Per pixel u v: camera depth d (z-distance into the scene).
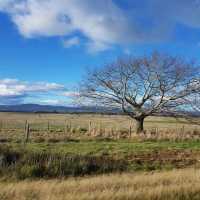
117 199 8.16
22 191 8.95
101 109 36.00
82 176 13.97
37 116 103.81
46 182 10.95
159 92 34.56
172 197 8.34
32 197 8.41
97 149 21.78
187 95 34.44
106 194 8.36
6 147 15.71
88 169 14.94
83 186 9.80
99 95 35.53
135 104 35.38
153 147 23.88
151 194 8.44
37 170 13.56
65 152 19.30
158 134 29.88
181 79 34.06
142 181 10.61
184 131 33.75
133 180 10.84
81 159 15.59
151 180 10.75
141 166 16.91
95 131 30.20
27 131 26.36
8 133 31.67
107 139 27.58
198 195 8.65
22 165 13.87
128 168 16.25
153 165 17.30
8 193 8.73
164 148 23.59
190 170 13.61
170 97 34.56
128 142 26.56
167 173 12.50
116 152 20.83
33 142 24.75
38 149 20.23
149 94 34.91
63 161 14.62
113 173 14.40
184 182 10.29
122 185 9.98
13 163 14.15
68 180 11.92
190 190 8.89
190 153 21.77
